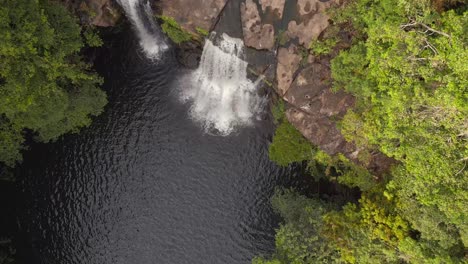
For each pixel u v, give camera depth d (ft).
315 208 73.61
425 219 54.90
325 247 69.21
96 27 80.94
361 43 58.95
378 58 52.24
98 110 81.97
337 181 79.00
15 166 88.43
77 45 69.97
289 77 72.74
